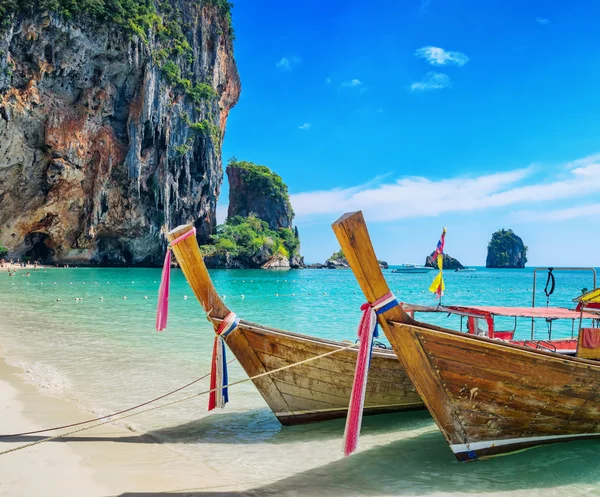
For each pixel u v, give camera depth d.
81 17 54.56
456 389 5.21
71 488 4.61
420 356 5.04
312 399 6.72
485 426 5.46
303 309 25.47
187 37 75.81
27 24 51.62
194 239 6.00
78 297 27.72
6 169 55.78
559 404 5.67
